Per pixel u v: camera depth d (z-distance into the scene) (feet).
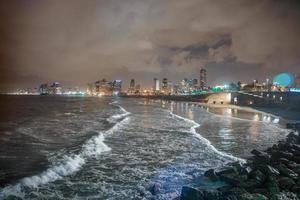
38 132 114.93
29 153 73.36
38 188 47.32
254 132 118.11
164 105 384.88
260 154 66.03
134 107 326.85
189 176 54.34
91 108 308.19
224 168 59.47
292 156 64.23
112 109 285.43
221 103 461.37
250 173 48.70
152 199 43.04
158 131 116.26
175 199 42.98
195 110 269.03
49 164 61.87
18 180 50.47
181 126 134.51
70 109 289.12
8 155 71.00
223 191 41.14
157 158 69.31
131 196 44.37
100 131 113.91
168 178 53.26
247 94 418.31
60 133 111.65
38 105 382.01
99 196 44.39
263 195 39.17
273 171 48.93
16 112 244.01
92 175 55.11
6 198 42.37
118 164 63.52
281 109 294.05
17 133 112.16
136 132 112.98
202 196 38.70
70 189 47.29
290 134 97.35
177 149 80.07
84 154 72.08
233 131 120.67
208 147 82.94
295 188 43.24
